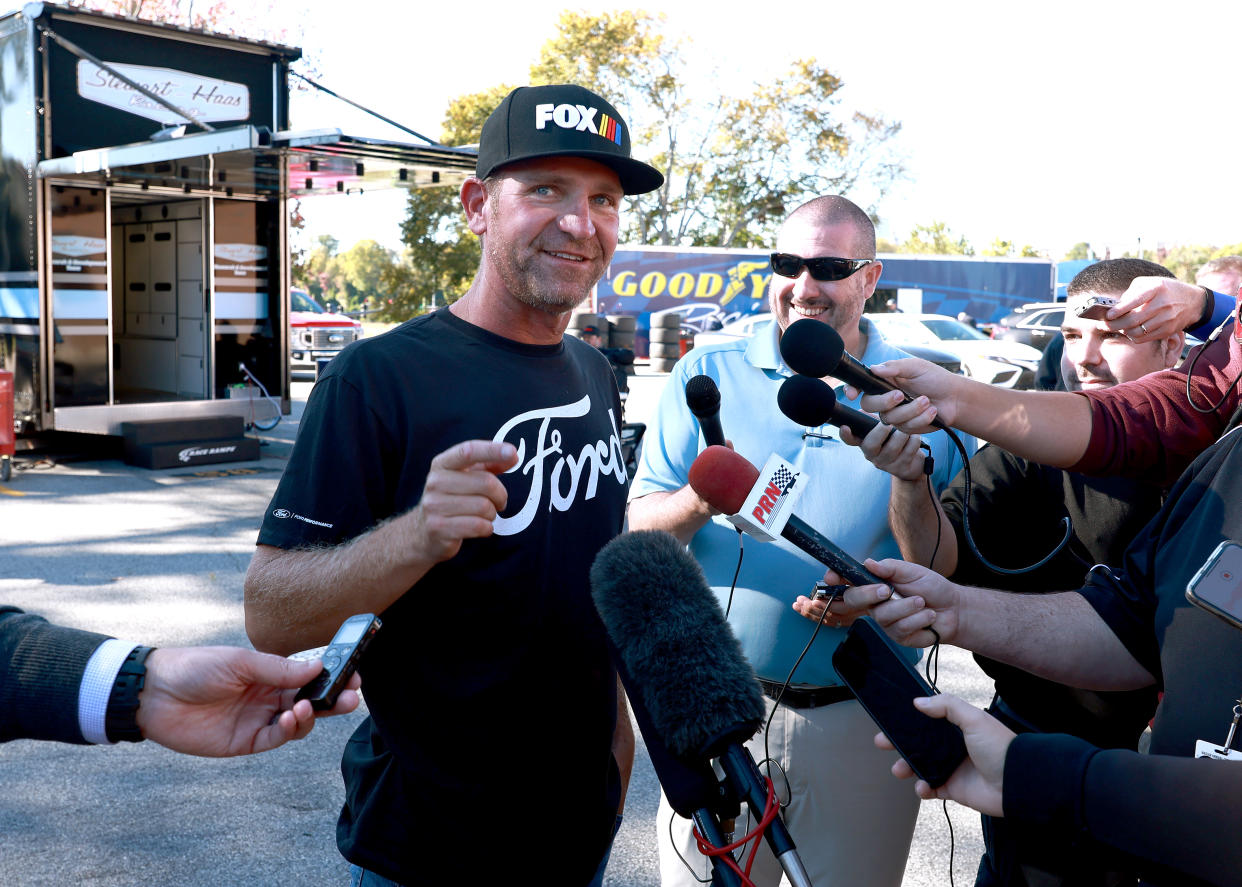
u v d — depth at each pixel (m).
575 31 34.34
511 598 1.69
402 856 1.66
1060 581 2.37
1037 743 1.16
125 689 1.12
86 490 9.32
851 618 2.22
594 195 1.79
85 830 3.35
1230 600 1.14
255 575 1.62
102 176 9.85
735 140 35.34
